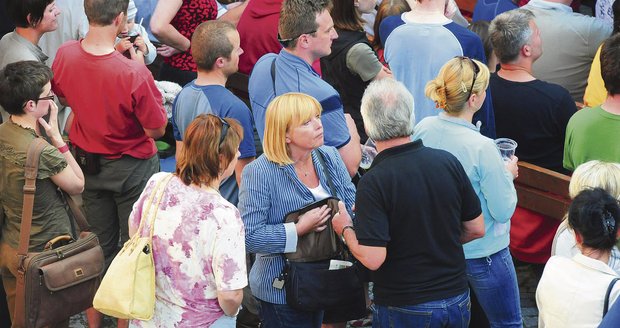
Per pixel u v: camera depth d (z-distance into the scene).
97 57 18.92
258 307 18.53
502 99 21.14
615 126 18.14
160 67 28.36
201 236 14.20
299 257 16.22
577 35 23.47
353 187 17.20
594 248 13.35
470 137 16.55
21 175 16.75
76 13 23.66
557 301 13.46
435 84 16.58
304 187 16.28
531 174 21.28
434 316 15.05
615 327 11.98
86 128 19.58
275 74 18.42
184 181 14.38
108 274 14.34
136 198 20.25
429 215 14.91
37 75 16.73
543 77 24.09
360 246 14.84
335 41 21.30
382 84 15.17
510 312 17.98
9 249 17.31
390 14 22.97
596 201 13.36
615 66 17.70
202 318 14.58
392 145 15.09
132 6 22.27
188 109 18.73
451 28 20.23
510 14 20.81
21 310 16.64
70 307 16.77
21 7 19.72
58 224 17.33
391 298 15.19
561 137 21.25
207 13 25.72
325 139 18.31
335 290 16.23
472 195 15.36
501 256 17.61
